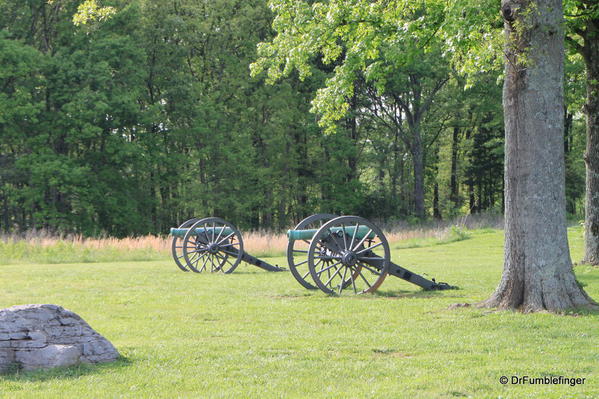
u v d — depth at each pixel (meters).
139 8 45.72
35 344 7.03
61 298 13.53
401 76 46.72
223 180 48.00
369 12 17.27
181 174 48.44
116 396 6.03
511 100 11.03
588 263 17.81
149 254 26.27
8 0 43.91
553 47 10.84
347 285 15.63
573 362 7.36
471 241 32.03
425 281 14.15
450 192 64.81
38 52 41.03
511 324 9.65
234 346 8.34
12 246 25.67
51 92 43.19
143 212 48.94
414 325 9.86
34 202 43.28
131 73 44.69
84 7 18.03
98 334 7.51
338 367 7.16
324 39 17.56
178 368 7.12
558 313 10.46
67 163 41.91
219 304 12.50
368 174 66.00
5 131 41.66
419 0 16.86
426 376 6.71
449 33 15.07
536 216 10.84
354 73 17.64
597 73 17.42
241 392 6.13
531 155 10.85
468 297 12.91
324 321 10.41
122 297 13.63
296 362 7.39
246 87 47.53
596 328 9.30
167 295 13.93
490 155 57.22
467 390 6.17
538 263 10.80
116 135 44.00
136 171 48.25
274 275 18.58
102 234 43.72
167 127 48.03
